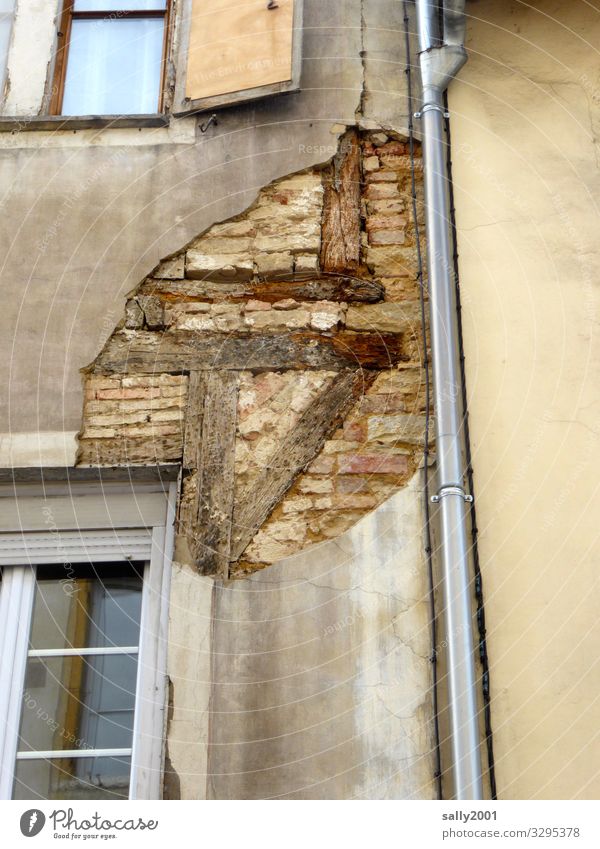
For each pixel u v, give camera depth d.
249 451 5.79
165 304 6.15
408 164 6.46
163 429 5.88
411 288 6.16
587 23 6.80
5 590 5.71
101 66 6.99
